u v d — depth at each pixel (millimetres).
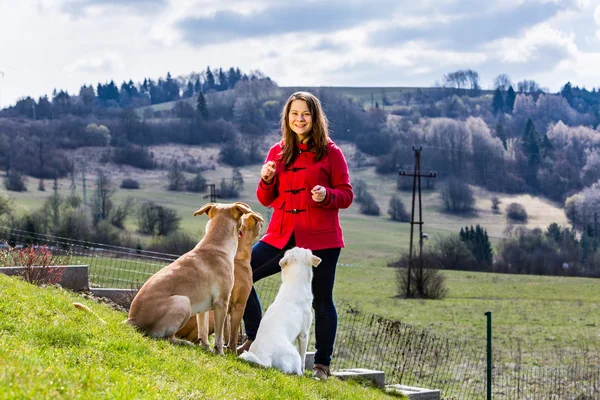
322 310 9789
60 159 134625
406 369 22891
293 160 9758
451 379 22953
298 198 9672
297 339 9477
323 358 9820
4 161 126250
